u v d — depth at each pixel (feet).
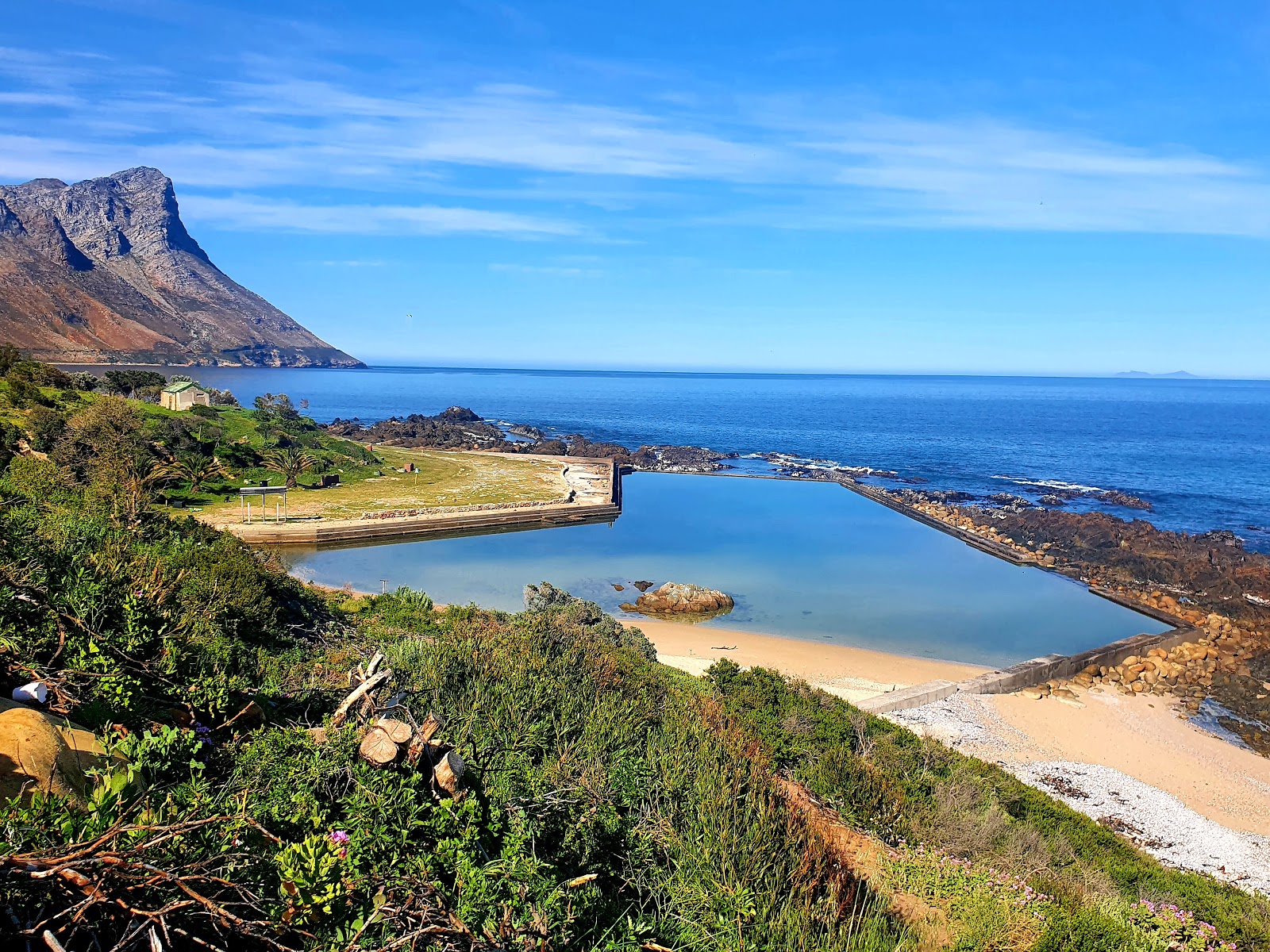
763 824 28.27
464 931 15.47
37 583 26.81
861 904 27.66
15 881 11.85
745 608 133.69
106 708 21.59
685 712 42.75
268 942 13.15
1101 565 164.86
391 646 44.09
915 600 141.18
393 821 19.71
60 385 241.14
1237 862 59.21
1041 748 79.51
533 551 173.06
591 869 22.95
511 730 31.60
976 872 32.17
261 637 46.11
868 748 57.82
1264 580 144.46
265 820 17.98
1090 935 27.12
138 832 13.69
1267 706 93.04
